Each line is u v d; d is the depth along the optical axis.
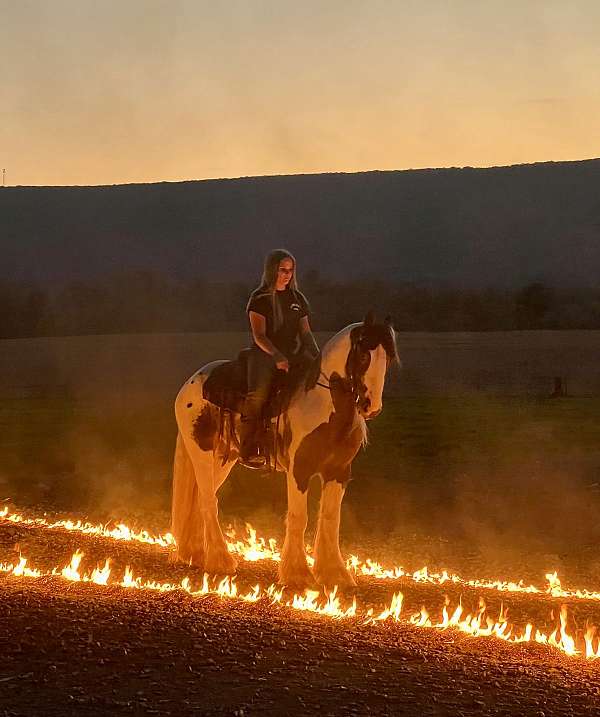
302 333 10.18
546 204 120.62
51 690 6.21
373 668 6.69
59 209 126.38
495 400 33.53
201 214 125.88
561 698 6.23
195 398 10.41
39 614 7.49
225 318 85.12
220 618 7.65
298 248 116.88
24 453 22.77
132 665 6.63
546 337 60.91
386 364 9.31
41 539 11.03
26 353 57.41
